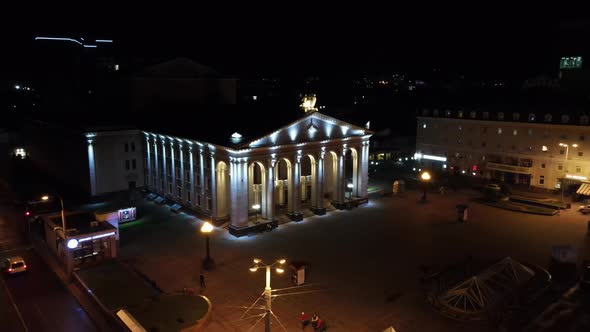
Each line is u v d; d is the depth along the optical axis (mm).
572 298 40469
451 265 46938
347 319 36875
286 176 64938
